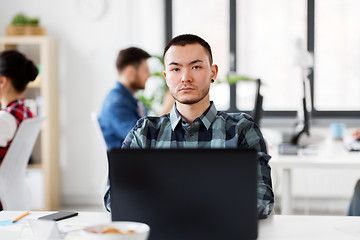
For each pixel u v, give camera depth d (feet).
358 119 15.69
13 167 8.09
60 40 15.65
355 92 15.81
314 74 15.75
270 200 5.07
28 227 4.57
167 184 4.08
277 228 4.77
